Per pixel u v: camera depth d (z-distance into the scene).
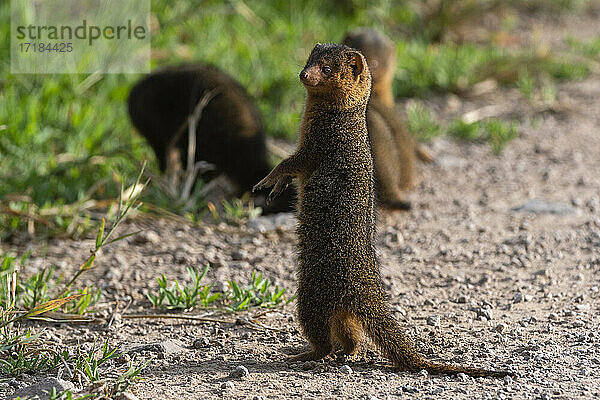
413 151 12.86
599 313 8.71
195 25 18.92
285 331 8.42
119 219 8.69
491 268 10.26
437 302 9.21
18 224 11.31
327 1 21.80
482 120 16.64
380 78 13.23
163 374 7.29
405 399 6.60
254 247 11.03
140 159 13.20
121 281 9.87
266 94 16.59
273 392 6.83
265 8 20.56
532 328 8.36
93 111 14.47
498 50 20.16
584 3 25.27
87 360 7.23
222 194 12.60
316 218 7.45
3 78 15.22
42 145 13.35
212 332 8.42
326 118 7.57
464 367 7.13
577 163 14.56
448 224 11.91
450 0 21.16
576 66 19.33
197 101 12.54
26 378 7.05
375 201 7.99
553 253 10.70
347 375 7.19
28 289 8.95
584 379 7.02
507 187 13.48
